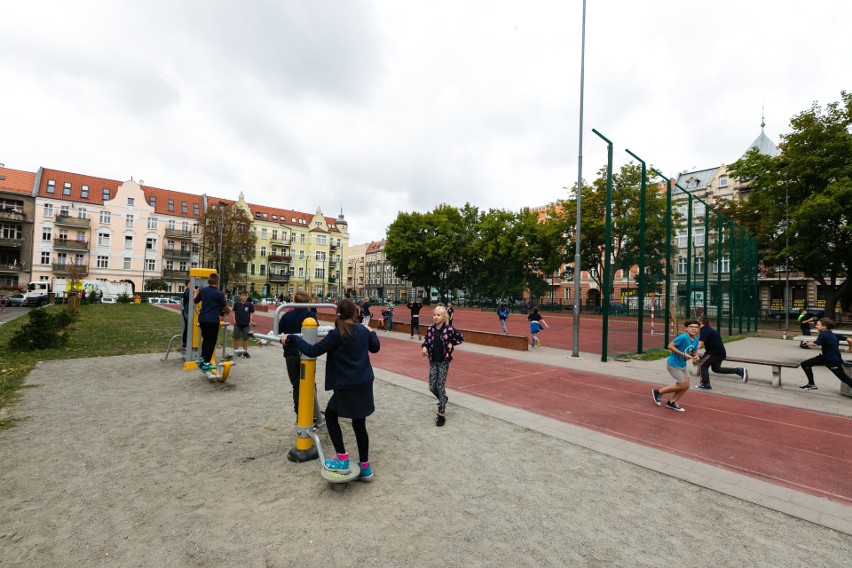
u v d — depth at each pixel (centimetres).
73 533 285
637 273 1280
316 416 511
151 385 725
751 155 3020
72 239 5553
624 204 1998
